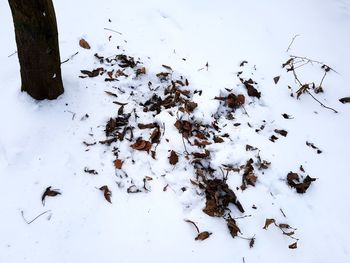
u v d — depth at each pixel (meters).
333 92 1.33
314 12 1.69
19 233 0.87
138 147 1.05
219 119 1.17
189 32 1.46
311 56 1.46
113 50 1.32
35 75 1.02
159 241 0.89
